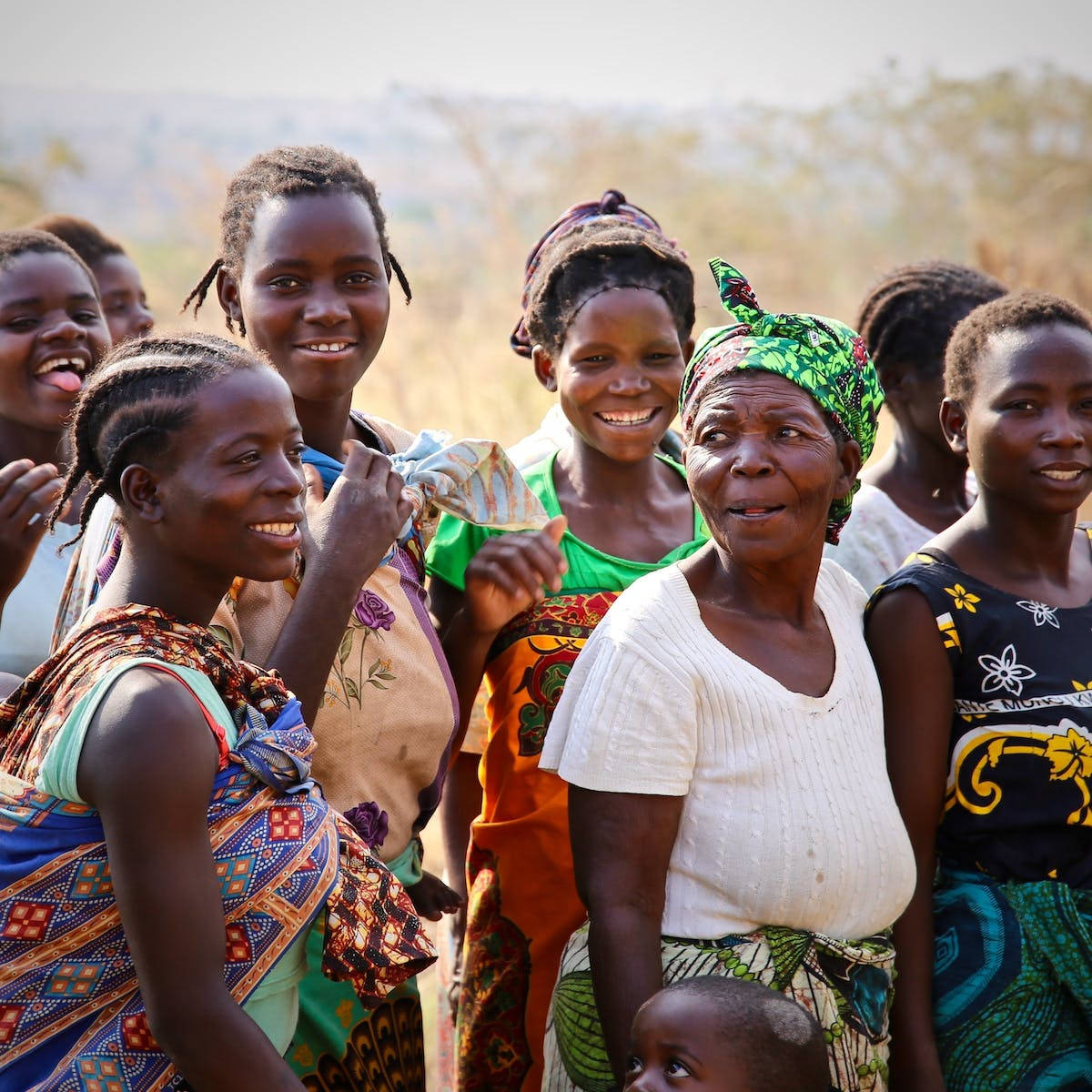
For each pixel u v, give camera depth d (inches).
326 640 111.7
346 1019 116.7
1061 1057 114.6
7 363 153.6
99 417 97.0
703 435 111.7
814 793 106.3
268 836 94.1
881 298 174.6
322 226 129.3
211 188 721.6
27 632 141.4
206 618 98.7
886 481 174.1
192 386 95.1
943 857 122.3
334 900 96.7
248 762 94.3
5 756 94.8
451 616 143.4
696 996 97.4
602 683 107.8
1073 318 124.7
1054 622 120.0
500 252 585.9
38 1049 91.4
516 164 794.8
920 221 700.0
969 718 118.9
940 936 118.6
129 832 87.1
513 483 137.3
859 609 122.3
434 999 193.0
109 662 90.5
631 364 142.1
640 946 104.0
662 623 108.8
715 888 105.7
